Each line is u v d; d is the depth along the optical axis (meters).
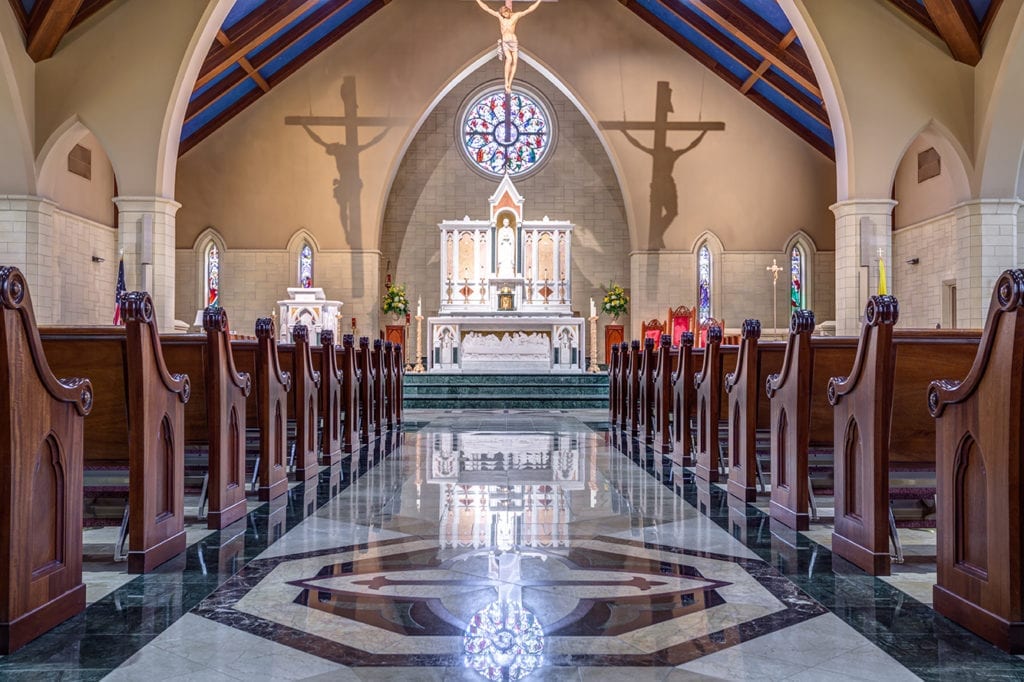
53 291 13.25
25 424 2.60
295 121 18.23
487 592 3.23
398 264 20.03
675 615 2.95
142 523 3.51
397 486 5.89
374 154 18.23
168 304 12.30
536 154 20.33
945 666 2.47
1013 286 2.46
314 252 18.30
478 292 17.94
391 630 2.78
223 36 13.80
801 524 4.39
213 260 18.42
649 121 18.58
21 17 11.60
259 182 18.31
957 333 4.06
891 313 3.38
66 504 2.90
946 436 2.95
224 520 4.46
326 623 2.86
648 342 8.74
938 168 15.52
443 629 2.79
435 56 18.12
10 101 11.67
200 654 2.55
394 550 3.94
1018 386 2.50
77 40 12.09
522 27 18.36
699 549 3.96
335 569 3.58
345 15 17.58
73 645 2.63
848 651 2.59
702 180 18.67
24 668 2.44
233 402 4.61
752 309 18.69
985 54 11.94
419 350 17.20
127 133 12.15
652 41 18.50
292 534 4.29
